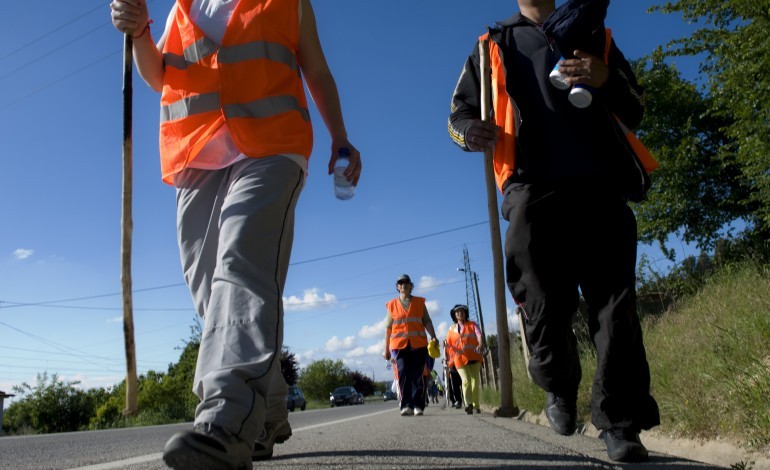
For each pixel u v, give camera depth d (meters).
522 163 2.70
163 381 23.98
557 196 2.65
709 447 2.95
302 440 3.95
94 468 3.06
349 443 3.52
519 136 2.74
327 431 5.04
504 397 3.24
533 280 2.69
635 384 2.45
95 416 25.12
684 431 3.26
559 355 2.75
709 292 7.54
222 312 1.85
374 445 3.30
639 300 9.59
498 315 3.27
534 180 2.68
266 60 2.29
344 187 2.55
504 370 3.28
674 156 14.55
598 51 2.61
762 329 3.87
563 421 2.96
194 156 2.27
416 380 8.51
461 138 2.97
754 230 13.49
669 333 6.09
